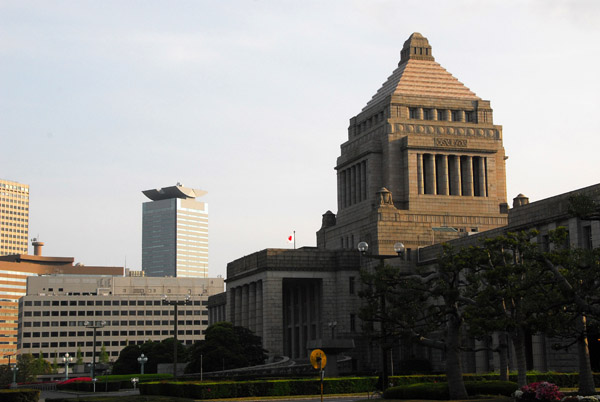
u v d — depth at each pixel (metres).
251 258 162.38
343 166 180.12
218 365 137.50
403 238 149.62
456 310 69.62
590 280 59.06
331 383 87.69
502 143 170.12
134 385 127.12
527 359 113.69
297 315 172.88
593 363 96.88
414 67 176.75
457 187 165.50
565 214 100.56
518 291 62.00
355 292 154.00
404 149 164.50
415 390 69.69
